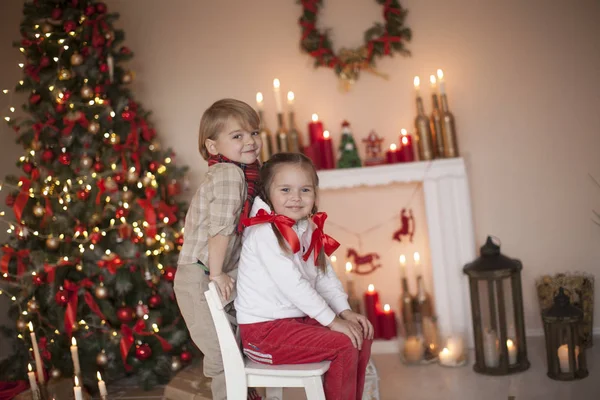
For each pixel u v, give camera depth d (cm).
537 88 402
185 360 364
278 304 216
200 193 240
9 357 373
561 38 397
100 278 361
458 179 391
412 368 369
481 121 407
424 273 420
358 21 410
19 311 370
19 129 380
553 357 329
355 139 417
